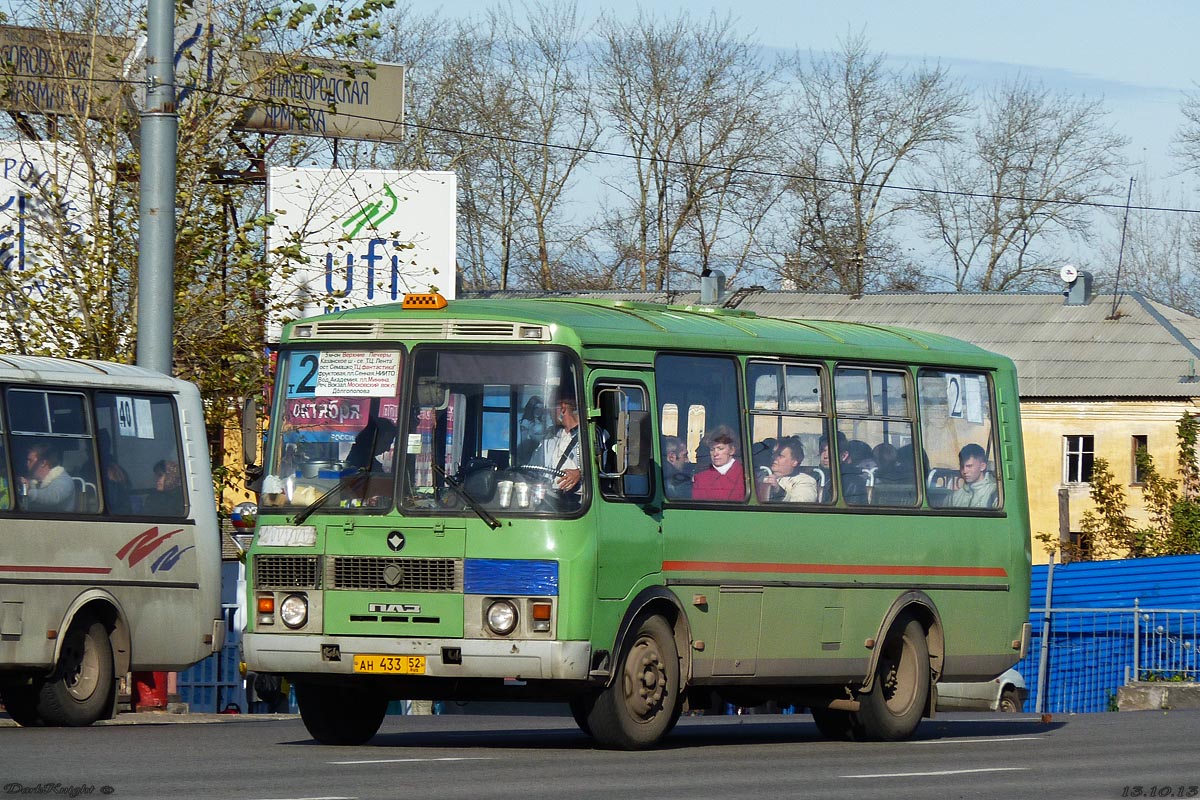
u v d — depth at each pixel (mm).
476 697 35594
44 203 66938
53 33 67062
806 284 174875
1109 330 146250
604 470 35281
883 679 41531
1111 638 83250
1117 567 90688
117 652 45969
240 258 65312
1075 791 27625
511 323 35469
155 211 52281
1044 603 91938
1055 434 140500
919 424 43219
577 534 34500
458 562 34594
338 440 36000
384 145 142500
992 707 77500
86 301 63688
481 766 30797
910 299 158125
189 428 48406
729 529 38094
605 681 34875
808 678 39719
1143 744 38906
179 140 64938
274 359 37750
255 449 38375
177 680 65875
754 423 39219
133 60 66250
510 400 35188
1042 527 139750
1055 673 85188
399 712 74375
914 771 31188
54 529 44250
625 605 35469
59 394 45125
